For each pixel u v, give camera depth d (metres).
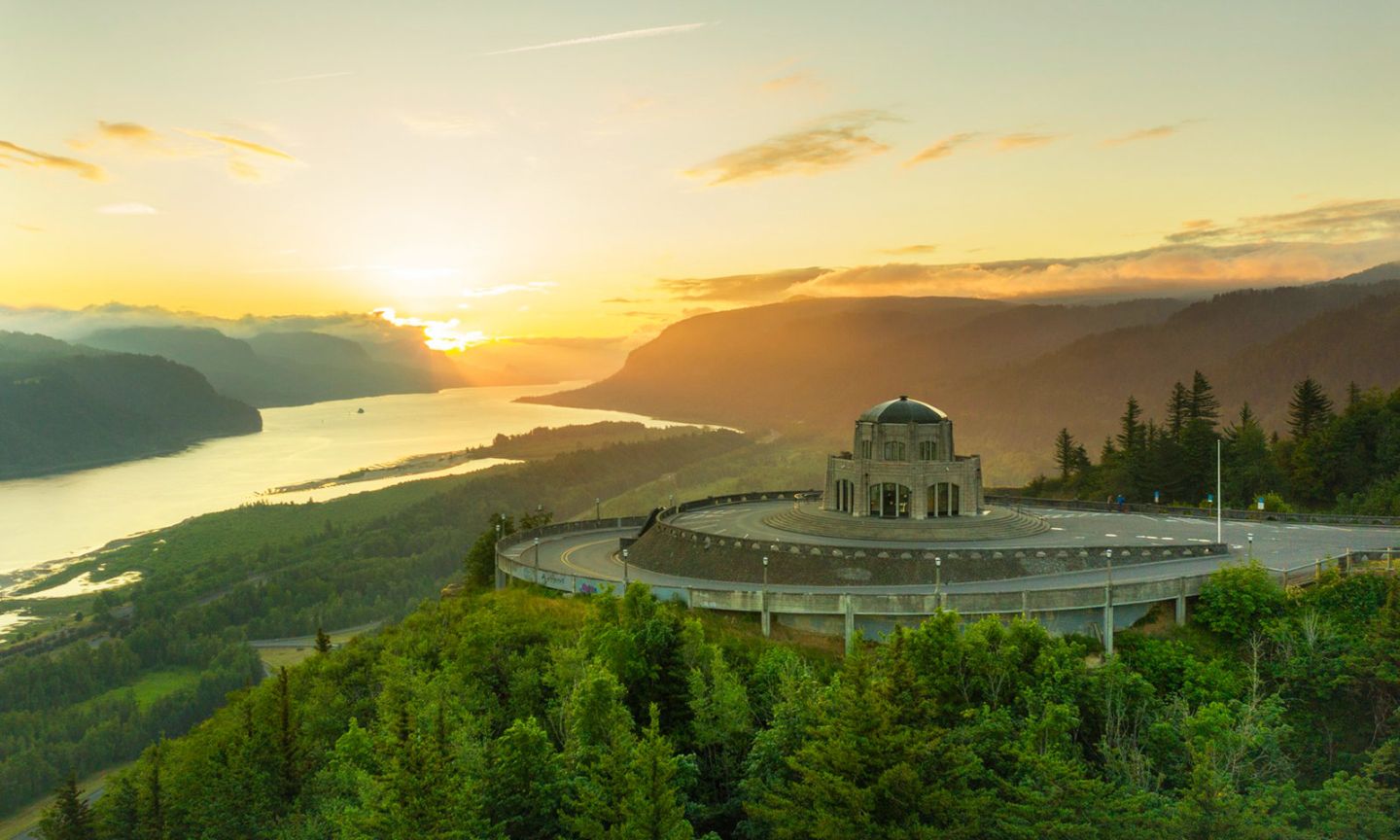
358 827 62.62
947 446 136.75
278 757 82.81
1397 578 85.12
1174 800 69.00
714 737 73.31
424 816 58.03
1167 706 78.69
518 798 65.12
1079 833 63.72
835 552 107.12
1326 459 192.00
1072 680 76.94
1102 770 74.00
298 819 74.38
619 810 61.09
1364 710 81.62
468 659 85.88
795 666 80.38
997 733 72.38
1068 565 107.19
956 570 104.31
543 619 94.31
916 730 63.97
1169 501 199.88
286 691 89.12
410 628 109.56
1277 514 143.62
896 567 104.69
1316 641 85.94
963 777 65.31
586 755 68.56
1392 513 160.50
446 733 65.25
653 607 84.00
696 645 80.88
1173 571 106.38
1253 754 75.25
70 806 88.94
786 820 64.88
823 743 65.25
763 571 108.75
